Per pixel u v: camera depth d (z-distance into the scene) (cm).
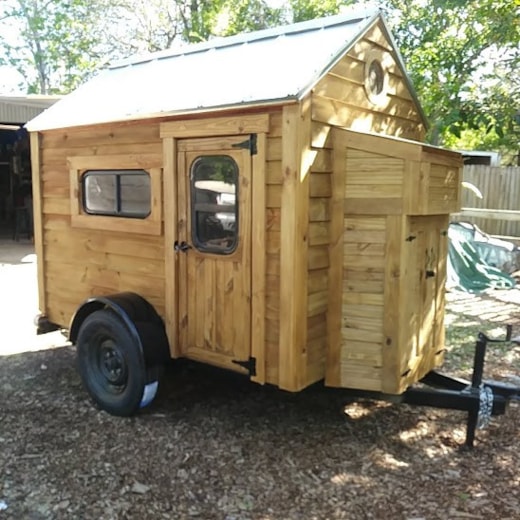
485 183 1212
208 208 356
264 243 326
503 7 704
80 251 451
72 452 328
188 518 264
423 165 310
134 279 409
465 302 733
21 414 384
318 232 328
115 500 278
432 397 333
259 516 266
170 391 425
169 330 384
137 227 398
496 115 674
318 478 300
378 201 320
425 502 277
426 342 362
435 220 359
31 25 2416
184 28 2002
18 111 1189
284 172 312
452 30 870
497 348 543
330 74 332
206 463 316
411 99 434
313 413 387
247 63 380
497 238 1024
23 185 1449
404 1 987
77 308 440
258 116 320
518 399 330
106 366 397
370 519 263
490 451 332
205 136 348
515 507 272
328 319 340
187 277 375
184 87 387
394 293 321
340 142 328
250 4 1769
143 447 335
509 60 736
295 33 396
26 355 523
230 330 353
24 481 295
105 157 415
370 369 333
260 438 348
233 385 436
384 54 389
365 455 326
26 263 1043
